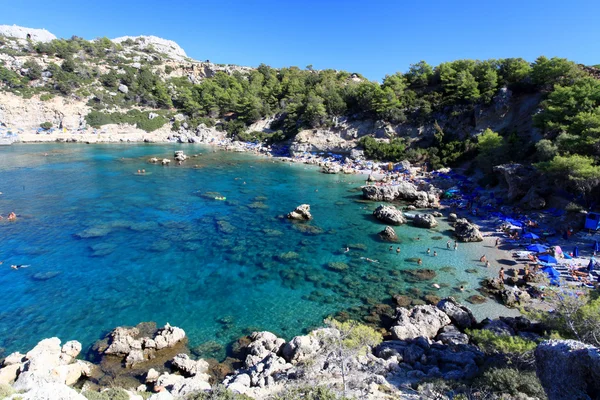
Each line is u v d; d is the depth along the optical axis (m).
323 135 120.31
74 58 169.50
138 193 69.56
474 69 103.75
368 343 22.53
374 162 102.75
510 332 26.56
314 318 31.78
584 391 11.93
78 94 150.62
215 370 24.83
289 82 166.75
